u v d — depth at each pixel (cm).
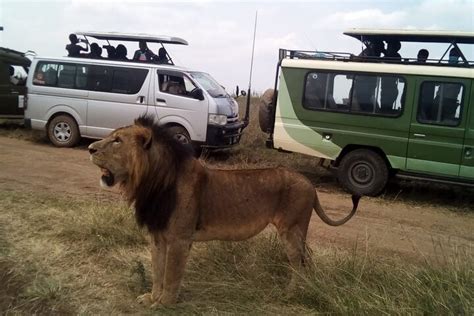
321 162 1073
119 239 611
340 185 1062
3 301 464
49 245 594
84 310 453
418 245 704
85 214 673
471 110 917
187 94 1177
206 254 561
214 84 1269
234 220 475
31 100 1288
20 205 736
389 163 984
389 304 443
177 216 449
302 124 1041
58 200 772
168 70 1198
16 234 622
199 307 467
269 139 1091
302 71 1033
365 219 824
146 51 1294
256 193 479
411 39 1039
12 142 1313
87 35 1295
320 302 472
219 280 516
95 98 1234
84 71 1247
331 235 720
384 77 973
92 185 905
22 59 1488
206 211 466
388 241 714
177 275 458
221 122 1164
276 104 1065
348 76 999
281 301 487
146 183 446
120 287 504
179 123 1170
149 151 444
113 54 1315
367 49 1080
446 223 834
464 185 938
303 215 496
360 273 502
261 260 541
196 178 458
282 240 500
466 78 917
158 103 1186
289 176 495
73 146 1276
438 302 437
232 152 1274
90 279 517
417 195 1020
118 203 749
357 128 998
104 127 1238
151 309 458
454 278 479
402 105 962
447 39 1007
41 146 1280
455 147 931
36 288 481
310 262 507
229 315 455
